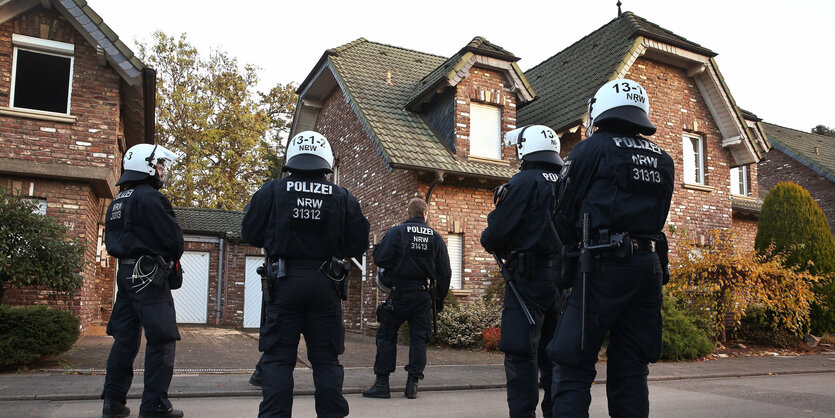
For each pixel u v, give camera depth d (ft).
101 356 27.84
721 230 44.14
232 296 61.05
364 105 46.70
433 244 19.90
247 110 87.56
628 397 10.51
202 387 19.84
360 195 51.26
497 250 14.61
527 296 13.78
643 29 46.42
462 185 43.34
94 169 34.73
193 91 85.97
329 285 12.04
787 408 18.84
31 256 25.73
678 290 38.73
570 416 9.95
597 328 10.06
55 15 35.04
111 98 36.01
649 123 10.88
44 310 23.90
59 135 34.58
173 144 83.87
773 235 46.47
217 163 86.07
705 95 50.70
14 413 15.83
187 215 63.93
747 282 36.50
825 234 45.34
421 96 46.14
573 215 10.78
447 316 36.78
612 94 11.02
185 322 59.93
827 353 39.09
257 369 20.24
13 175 33.50
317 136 12.80
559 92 50.24
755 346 40.55
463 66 44.06
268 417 11.14
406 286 19.51
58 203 34.32
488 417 16.52
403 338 38.37
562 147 45.78
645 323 10.52
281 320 11.69
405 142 42.96
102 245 46.16
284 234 11.77
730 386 23.58
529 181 14.26
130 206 14.78
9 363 22.41
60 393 18.19
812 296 37.68
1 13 33.53
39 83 35.19
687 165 50.16
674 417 17.16
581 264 10.25
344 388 20.43
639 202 10.29
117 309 14.94
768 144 56.54
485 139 45.78
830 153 79.10
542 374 16.03
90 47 35.81
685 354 33.37
